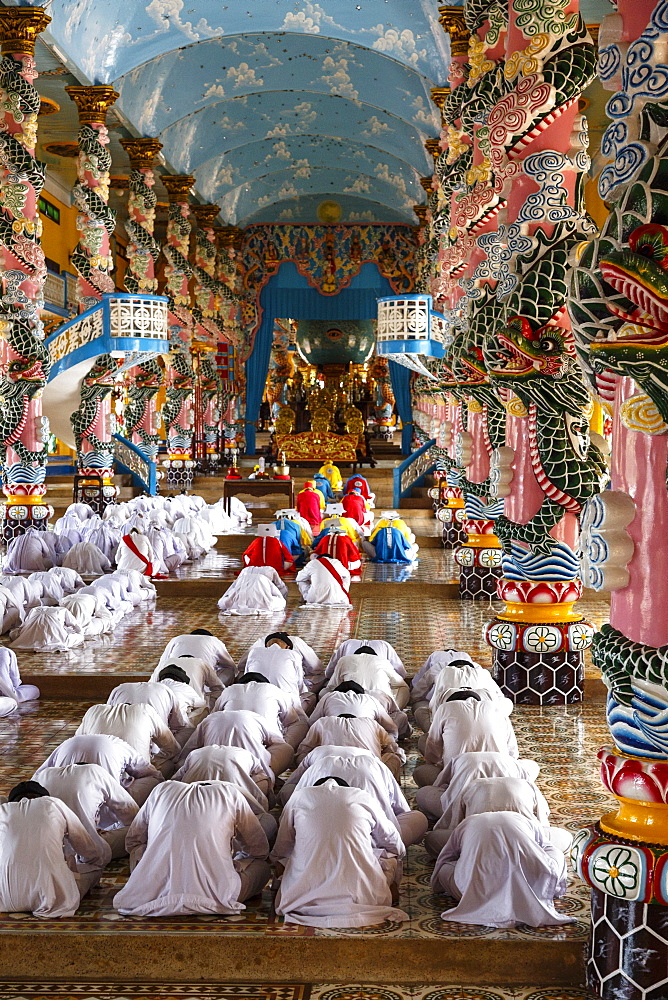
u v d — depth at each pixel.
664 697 3.66
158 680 6.77
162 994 4.18
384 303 15.50
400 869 4.75
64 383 16.30
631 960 3.80
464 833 4.47
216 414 27.08
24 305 13.23
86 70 15.38
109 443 16.06
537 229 7.03
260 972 4.26
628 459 3.74
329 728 5.49
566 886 4.54
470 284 8.78
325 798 4.52
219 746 5.10
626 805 3.84
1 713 7.83
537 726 7.39
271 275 29.03
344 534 13.44
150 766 5.43
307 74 19.39
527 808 4.62
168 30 16.31
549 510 7.71
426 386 20.03
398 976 4.24
